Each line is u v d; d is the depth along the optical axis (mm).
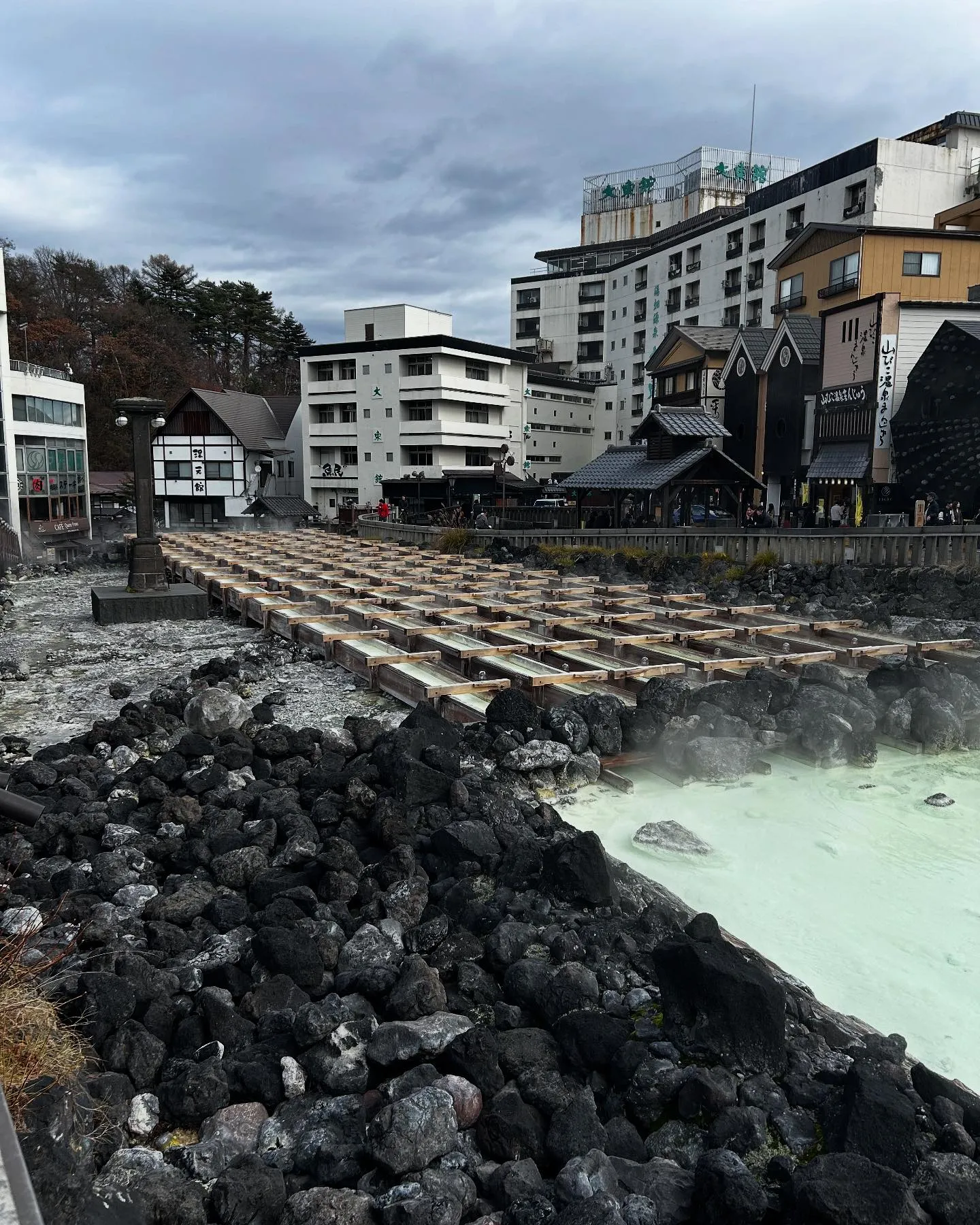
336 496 58656
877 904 6883
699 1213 3521
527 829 7441
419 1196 3531
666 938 5027
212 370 75250
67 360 61469
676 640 15008
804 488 32688
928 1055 4996
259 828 7223
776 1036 4418
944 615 17125
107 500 55469
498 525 35906
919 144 43812
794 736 10438
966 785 9617
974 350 25328
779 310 37406
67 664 15172
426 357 54531
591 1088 4383
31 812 4074
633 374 67375
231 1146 4016
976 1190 3447
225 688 11414
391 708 11867
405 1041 4430
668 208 71125
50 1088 3684
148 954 5402
